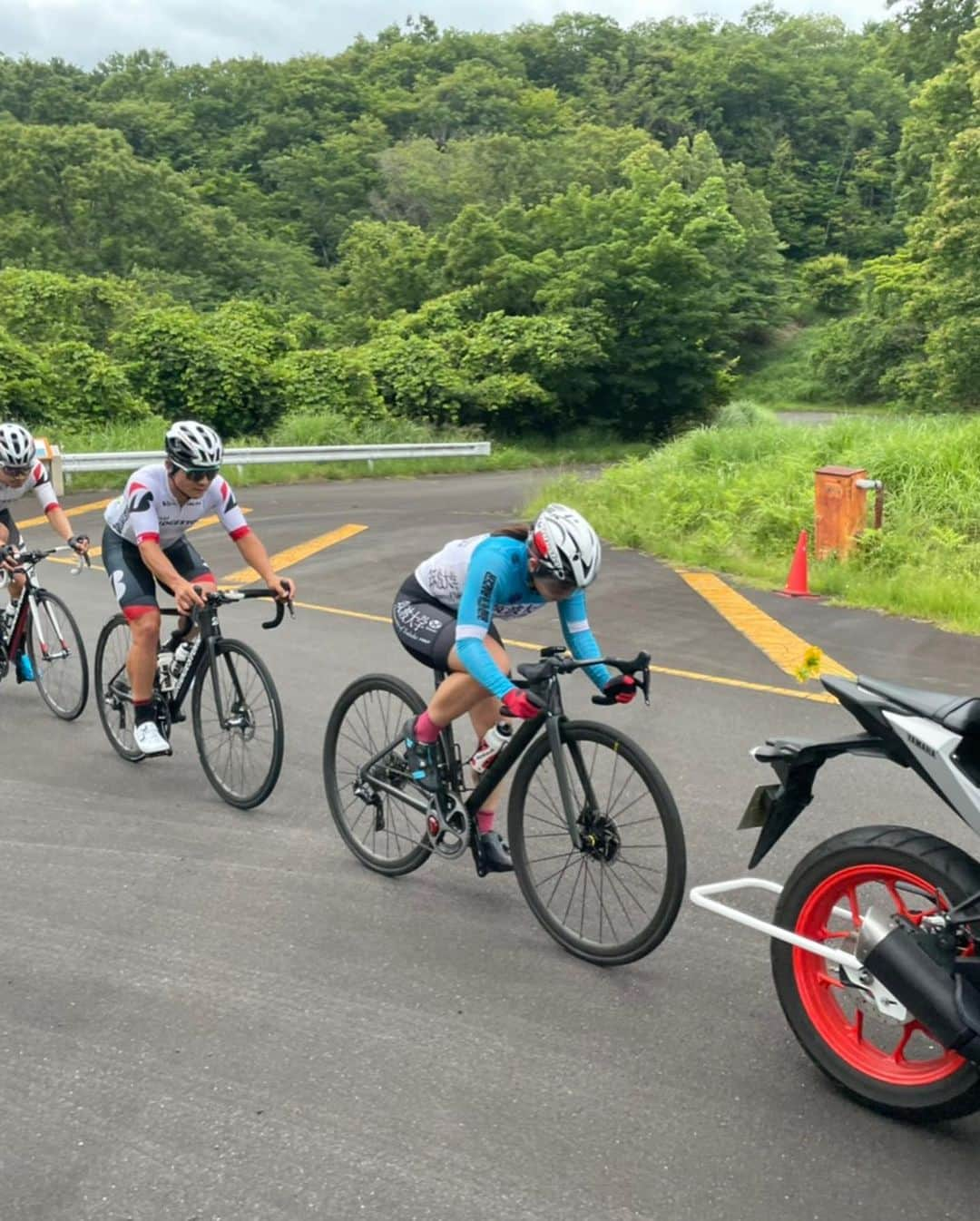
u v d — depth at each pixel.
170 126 108.12
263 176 102.69
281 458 22.50
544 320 36.34
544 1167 2.75
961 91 40.06
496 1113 2.97
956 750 2.79
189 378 26.48
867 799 5.22
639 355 37.75
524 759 3.96
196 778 5.63
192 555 5.72
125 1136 2.87
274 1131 2.89
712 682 7.38
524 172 81.38
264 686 4.99
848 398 61.62
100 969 3.74
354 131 106.25
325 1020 3.43
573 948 3.82
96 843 4.82
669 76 117.75
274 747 4.98
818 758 3.12
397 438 27.59
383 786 4.43
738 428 17.61
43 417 23.31
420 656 4.25
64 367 24.28
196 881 4.44
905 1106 2.89
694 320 37.78
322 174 92.56
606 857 3.71
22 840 4.85
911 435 14.50
